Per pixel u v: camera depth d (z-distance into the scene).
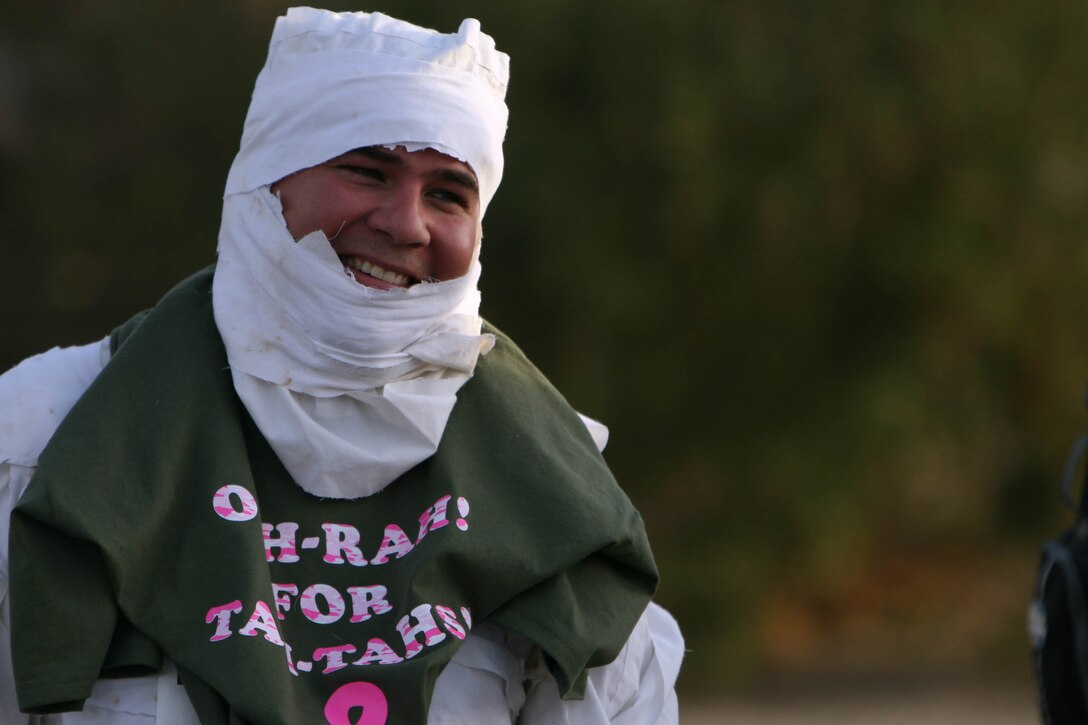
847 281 43.62
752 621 46.09
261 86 8.57
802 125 40.09
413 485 8.25
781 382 44.50
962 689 44.53
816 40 39.84
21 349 48.25
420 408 8.21
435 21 40.62
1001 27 40.91
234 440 7.92
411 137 8.19
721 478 45.47
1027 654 47.53
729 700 43.41
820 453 45.31
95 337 47.72
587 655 7.96
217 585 7.50
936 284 43.47
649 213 40.59
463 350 8.43
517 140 40.25
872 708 41.75
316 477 8.02
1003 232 42.84
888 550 52.69
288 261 8.14
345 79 8.29
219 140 46.41
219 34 47.12
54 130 48.31
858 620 51.53
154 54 47.47
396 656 7.57
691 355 43.25
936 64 40.19
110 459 7.63
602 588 8.31
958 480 48.00
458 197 8.49
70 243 47.69
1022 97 41.12
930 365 45.53
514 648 8.26
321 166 8.28
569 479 8.40
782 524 45.88
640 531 8.46
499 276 41.38
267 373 8.08
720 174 39.66
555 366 42.00
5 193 48.72
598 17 39.72
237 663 7.25
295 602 7.73
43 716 7.70
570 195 40.34
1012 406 46.94
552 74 40.75
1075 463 13.05
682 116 38.78
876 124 40.12
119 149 48.00
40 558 7.37
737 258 41.38
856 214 41.78
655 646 8.98
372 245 8.31
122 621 7.49
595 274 40.47
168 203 46.81
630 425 43.69
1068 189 42.00
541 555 8.04
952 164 41.75
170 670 7.52
